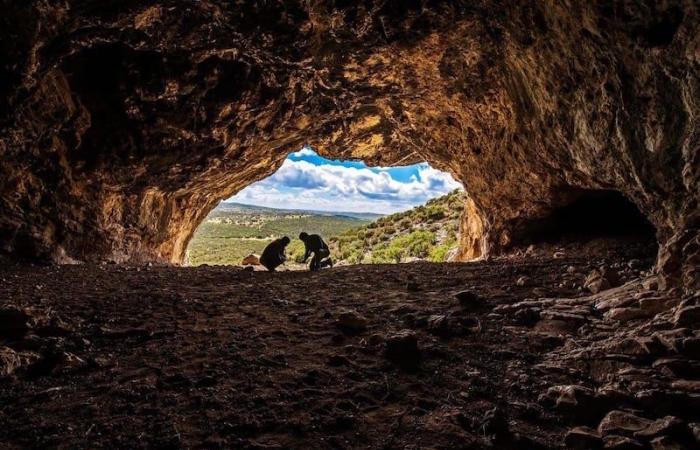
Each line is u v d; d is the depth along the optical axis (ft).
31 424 8.39
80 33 24.63
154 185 43.78
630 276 19.49
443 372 11.10
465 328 13.92
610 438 7.89
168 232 54.13
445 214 139.85
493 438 8.18
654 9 15.01
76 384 10.21
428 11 26.55
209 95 35.73
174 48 29.04
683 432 7.79
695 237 14.08
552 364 11.16
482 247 51.42
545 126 27.71
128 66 31.94
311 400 9.61
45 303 17.07
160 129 36.63
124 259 44.42
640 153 18.66
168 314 16.28
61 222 35.24
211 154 42.98
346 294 20.20
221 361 11.66
